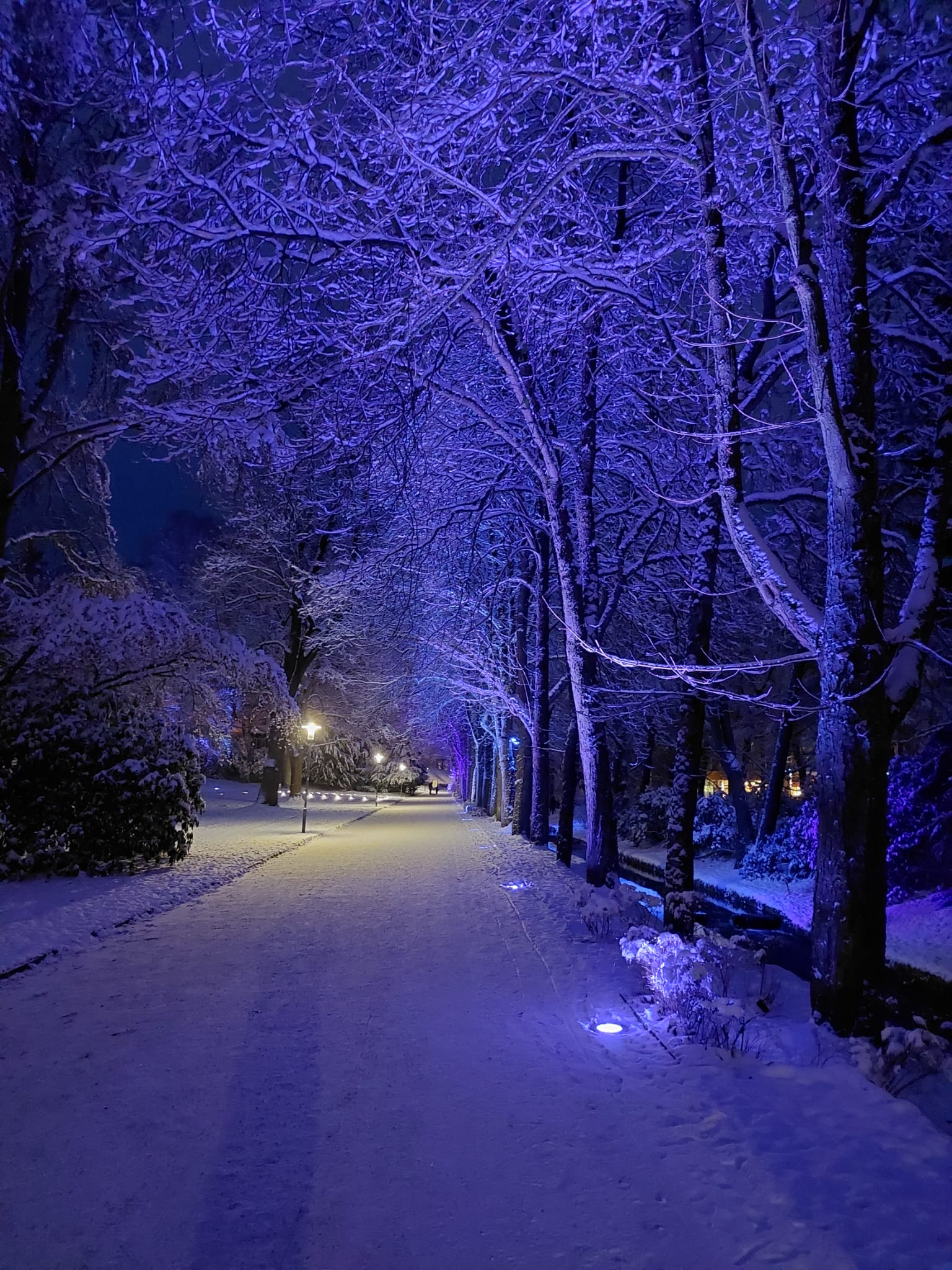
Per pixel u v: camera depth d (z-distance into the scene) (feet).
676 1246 10.83
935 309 34.76
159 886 40.91
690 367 33.27
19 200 38.52
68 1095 15.61
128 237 31.35
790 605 22.75
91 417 50.78
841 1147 13.71
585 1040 19.29
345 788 188.44
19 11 37.09
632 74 27.81
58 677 45.44
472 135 27.71
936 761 58.13
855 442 21.34
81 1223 11.20
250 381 34.50
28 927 29.27
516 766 89.30
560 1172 12.82
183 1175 12.60
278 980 24.23
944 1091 18.15
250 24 27.63
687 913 29.99
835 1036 19.61
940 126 21.18
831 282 22.22
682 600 56.95
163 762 46.26
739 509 24.09
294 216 30.58
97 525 58.54
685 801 31.60
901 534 39.27
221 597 116.88
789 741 79.71
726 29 29.76
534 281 33.91
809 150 29.53
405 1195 12.08
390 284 32.60
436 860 58.23
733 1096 15.76
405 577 66.28
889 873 55.67
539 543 63.05
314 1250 10.66
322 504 53.42
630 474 49.47
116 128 39.86
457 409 51.65
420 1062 17.56
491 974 25.52
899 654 20.94
